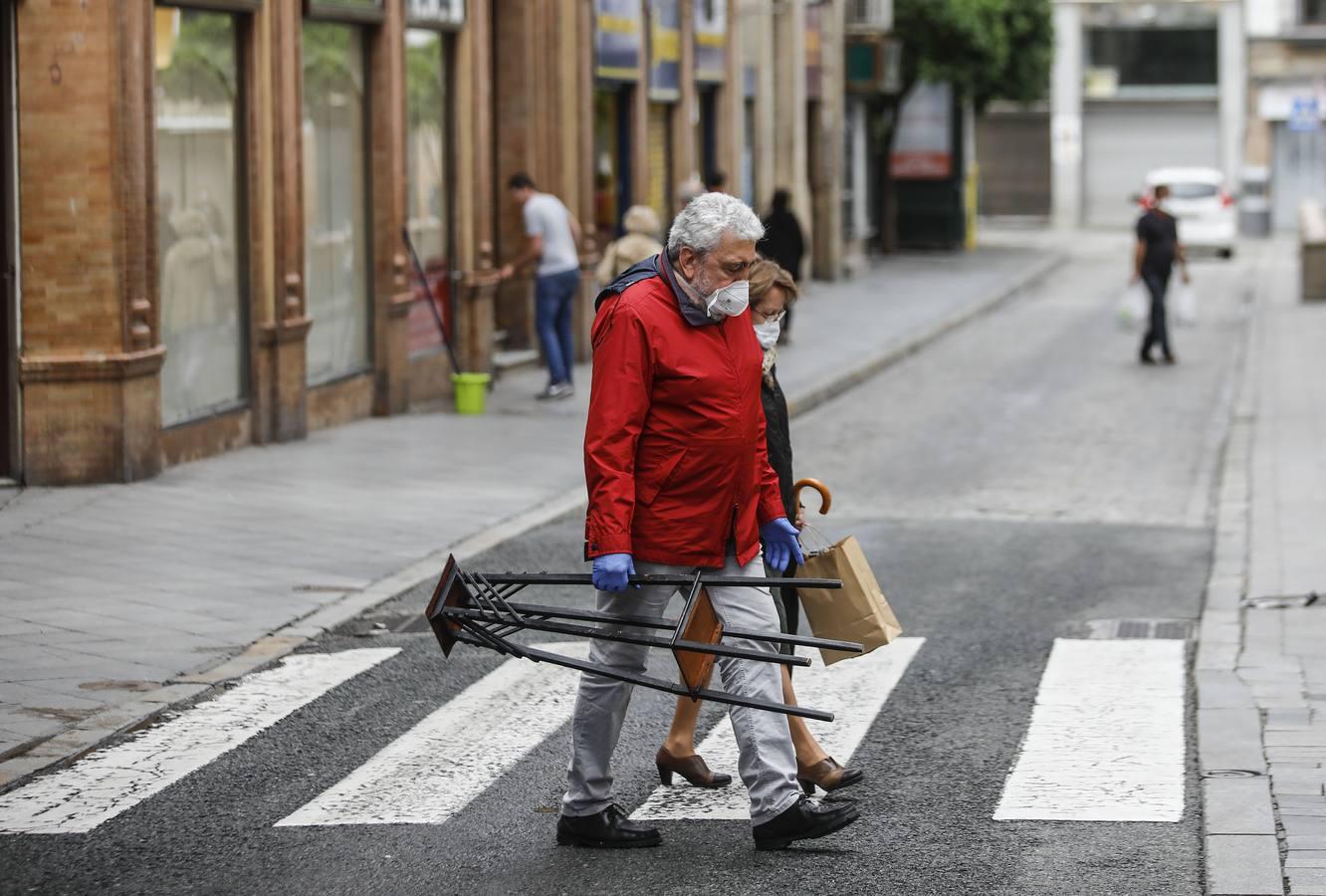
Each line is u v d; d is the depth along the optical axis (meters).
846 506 28.16
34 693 16.83
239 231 31.02
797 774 14.34
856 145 77.06
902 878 12.34
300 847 13.06
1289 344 51.12
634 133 50.56
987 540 25.30
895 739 15.77
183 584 21.19
